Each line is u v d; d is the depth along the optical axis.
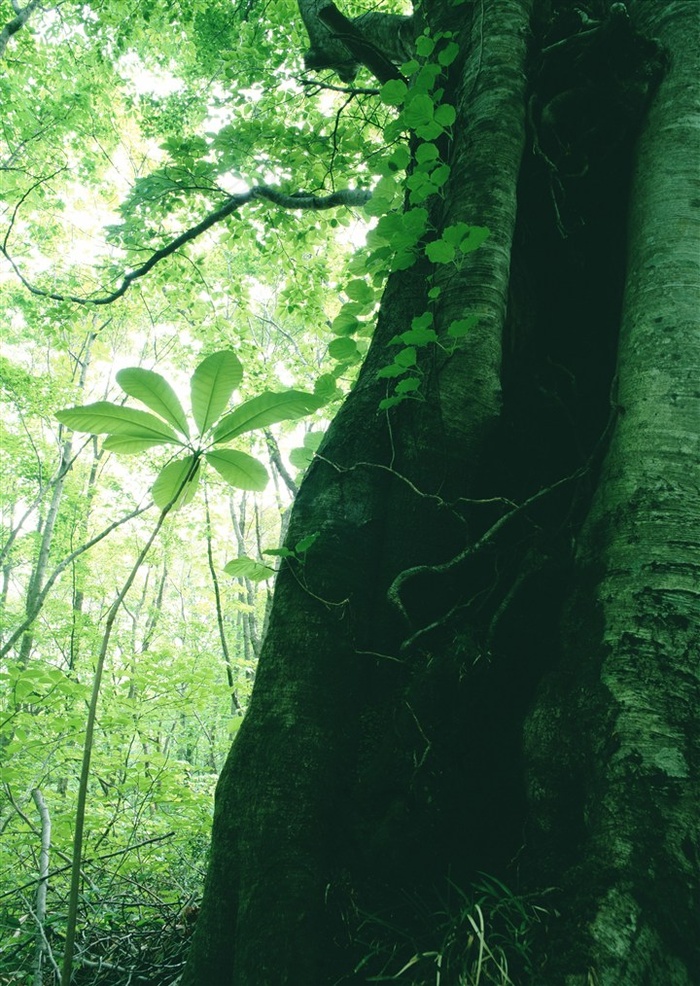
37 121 9.24
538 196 2.55
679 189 2.00
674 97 2.20
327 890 1.48
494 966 1.18
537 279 2.59
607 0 2.65
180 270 7.35
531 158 2.50
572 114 2.38
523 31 2.62
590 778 1.25
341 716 1.73
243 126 5.28
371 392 2.29
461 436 2.09
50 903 2.78
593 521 1.62
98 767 3.76
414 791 1.51
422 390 2.18
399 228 2.08
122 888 3.10
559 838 1.30
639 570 1.40
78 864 1.22
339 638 1.82
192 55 8.92
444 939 1.30
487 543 1.88
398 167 2.39
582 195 2.51
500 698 1.64
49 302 8.27
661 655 1.27
